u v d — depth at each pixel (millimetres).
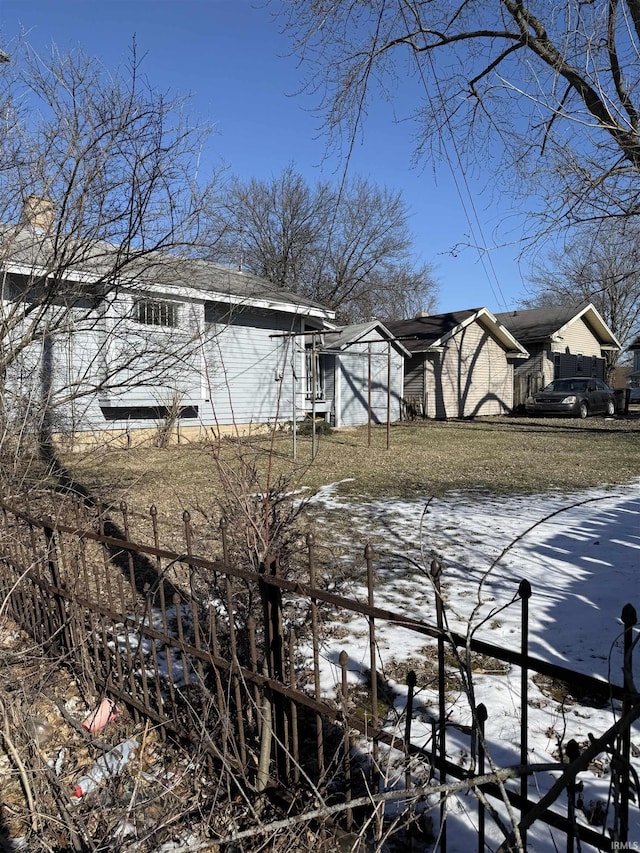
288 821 1582
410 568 5074
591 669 3316
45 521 3439
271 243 29469
